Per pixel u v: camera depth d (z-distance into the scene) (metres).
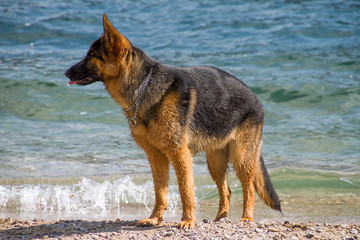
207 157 8.56
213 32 23.72
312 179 10.52
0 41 22.25
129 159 11.70
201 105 7.35
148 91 6.95
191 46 21.77
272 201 8.38
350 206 9.13
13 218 8.38
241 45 21.64
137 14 26.94
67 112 15.11
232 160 8.28
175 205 9.46
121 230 7.04
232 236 6.66
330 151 12.20
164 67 7.16
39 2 28.64
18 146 12.30
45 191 9.88
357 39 21.89
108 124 14.38
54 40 22.55
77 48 21.80
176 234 6.79
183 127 7.05
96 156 11.83
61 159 11.52
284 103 15.88
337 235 6.73
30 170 10.81
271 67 18.92
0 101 15.55
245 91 8.12
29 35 22.98
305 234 6.76
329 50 20.61
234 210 9.22
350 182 10.29
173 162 7.18
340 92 16.23
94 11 27.03
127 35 23.34
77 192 9.88
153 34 23.66
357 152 12.07
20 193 9.73
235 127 7.99
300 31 23.16
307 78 17.44
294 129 13.78
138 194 9.87
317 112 15.20
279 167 11.08
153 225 7.33
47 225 7.50
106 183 10.26
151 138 7.07
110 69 6.94
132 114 7.09
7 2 28.31
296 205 9.30
